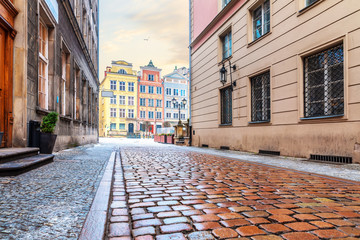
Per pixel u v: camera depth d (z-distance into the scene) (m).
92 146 13.29
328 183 3.78
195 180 3.92
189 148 12.71
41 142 6.04
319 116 6.60
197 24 15.86
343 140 6.01
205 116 14.15
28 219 2.00
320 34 6.74
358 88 5.70
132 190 3.20
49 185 3.19
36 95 6.46
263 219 2.18
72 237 1.69
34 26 6.33
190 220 2.13
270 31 8.72
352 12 5.87
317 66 7.02
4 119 5.29
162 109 57.31
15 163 4.03
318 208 2.51
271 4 8.74
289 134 7.77
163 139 21.34
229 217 2.22
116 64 53.38
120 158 7.14
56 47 8.21
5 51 5.30
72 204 2.42
